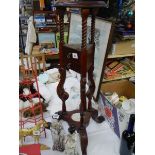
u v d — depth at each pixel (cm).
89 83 141
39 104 145
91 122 155
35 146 120
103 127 151
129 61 175
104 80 163
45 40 263
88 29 156
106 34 142
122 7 147
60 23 118
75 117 143
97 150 130
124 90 176
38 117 149
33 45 258
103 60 149
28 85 149
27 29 258
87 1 98
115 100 148
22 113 142
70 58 119
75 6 99
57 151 127
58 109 157
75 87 171
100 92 159
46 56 254
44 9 256
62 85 139
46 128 142
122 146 124
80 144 125
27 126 138
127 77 170
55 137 123
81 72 113
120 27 144
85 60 110
